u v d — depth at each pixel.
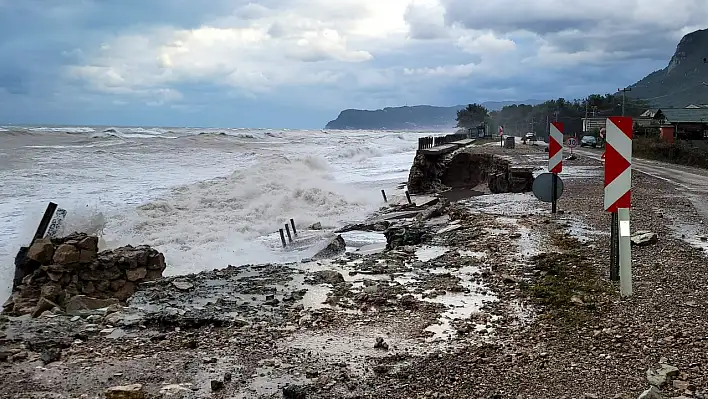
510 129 141.25
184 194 26.64
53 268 10.31
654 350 5.96
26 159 40.84
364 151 66.94
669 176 29.72
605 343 6.26
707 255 10.56
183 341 6.68
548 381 5.36
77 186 30.59
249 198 26.73
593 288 8.38
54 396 5.16
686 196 20.69
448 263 10.51
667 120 65.44
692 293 8.01
